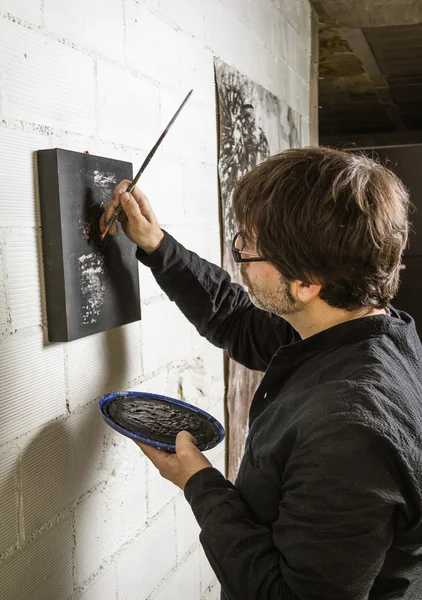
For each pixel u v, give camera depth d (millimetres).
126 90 1341
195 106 1703
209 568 1818
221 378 1932
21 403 1041
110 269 1234
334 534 747
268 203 856
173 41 1560
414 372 894
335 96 5129
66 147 1138
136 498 1406
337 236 824
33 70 1044
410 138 6488
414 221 3197
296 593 773
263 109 2330
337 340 904
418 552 841
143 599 1448
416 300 3240
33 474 1076
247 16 2162
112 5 1277
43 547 1109
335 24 3402
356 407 775
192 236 1706
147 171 1441
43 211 1072
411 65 4352
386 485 746
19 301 1029
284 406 923
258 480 925
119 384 1340
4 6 973
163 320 1531
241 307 1389
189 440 997
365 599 753
